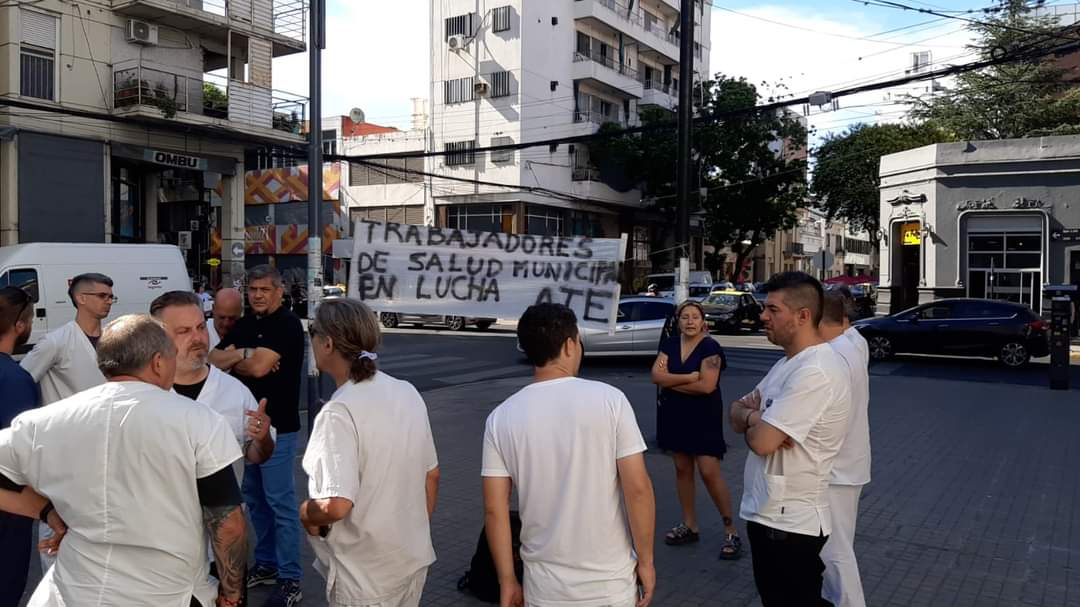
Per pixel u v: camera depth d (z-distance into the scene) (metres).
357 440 2.97
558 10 38.94
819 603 3.26
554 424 2.70
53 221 20.69
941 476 7.64
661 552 5.49
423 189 39.84
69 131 20.92
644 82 43.88
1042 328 16.84
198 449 2.51
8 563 3.66
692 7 9.42
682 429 5.46
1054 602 4.71
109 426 2.45
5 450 2.52
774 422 3.11
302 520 2.94
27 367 4.25
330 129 42.69
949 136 37.34
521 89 37.16
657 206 41.69
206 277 25.22
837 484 3.77
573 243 7.16
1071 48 11.57
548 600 2.66
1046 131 33.62
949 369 16.88
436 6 39.31
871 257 92.12
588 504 2.66
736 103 38.19
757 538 3.28
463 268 7.03
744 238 43.03
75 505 2.45
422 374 15.67
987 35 34.06
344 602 3.02
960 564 5.32
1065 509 6.56
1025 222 24.66
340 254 27.58
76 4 20.97
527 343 2.81
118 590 2.43
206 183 24.19
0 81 19.95
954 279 25.56
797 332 3.30
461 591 4.84
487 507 2.77
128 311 17.31
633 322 17.22
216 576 2.91
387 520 3.01
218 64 25.86
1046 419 10.73
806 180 42.75
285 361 4.60
